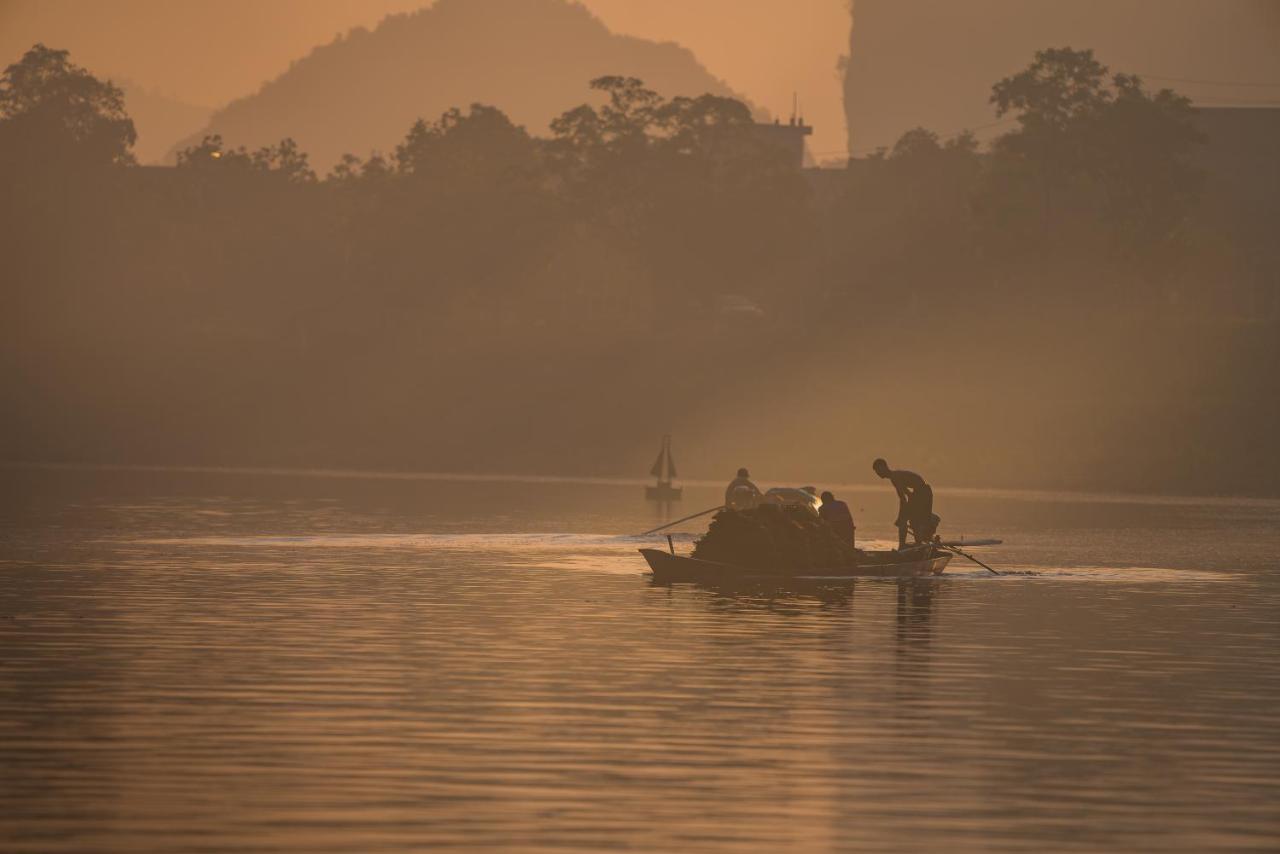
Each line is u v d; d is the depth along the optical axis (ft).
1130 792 184.65
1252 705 238.68
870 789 184.65
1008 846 163.32
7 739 204.54
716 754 200.95
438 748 202.18
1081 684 256.32
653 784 185.47
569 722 219.00
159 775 186.80
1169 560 524.52
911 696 242.99
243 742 204.23
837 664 273.33
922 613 351.25
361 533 604.08
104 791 179.42
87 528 618.44
